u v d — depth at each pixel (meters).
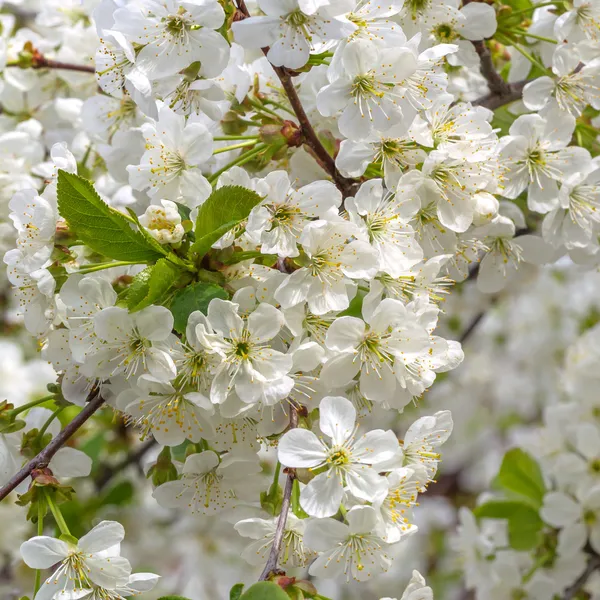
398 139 0.72
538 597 0.83
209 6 0.69
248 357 0.69
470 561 0.85
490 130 0.73
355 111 0.70
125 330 0.69
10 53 0.84
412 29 0.76
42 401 0.72
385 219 0.71
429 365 0.71
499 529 0.84
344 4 0.68
